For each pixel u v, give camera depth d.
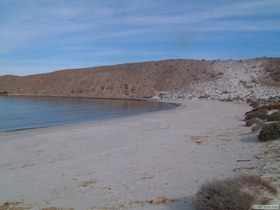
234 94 76.94
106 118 36.25
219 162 11.30
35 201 8.19
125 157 13.15
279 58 108.19
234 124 23.52
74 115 41.69
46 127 27.45
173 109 45.09
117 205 7.48
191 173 9.99
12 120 36.06
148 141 17.03
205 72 111.62
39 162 12.98
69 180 10.02
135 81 118.00
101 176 10.32
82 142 17.69
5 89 138.38
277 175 8.20
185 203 7.12
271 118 21.67
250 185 6.47
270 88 80.38
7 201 8.28
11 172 11.45
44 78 143.38
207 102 61.47
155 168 11.00
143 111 46.44
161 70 124.81
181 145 15.36
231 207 5.91
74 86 127.62
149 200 7.68
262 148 13.08
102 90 116.50
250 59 113.19
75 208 7.46
